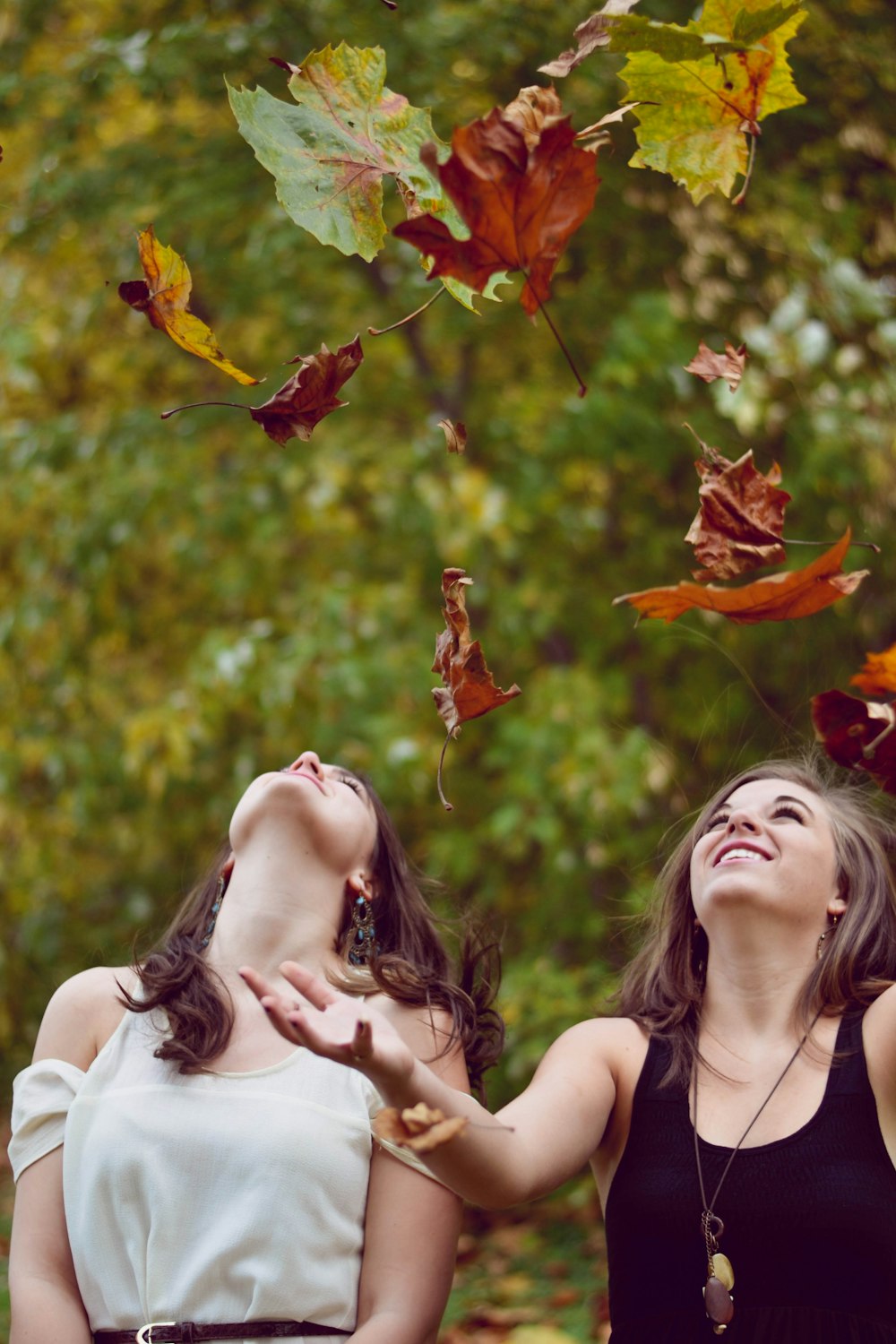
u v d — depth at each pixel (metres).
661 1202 1.93
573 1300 4.18
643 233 4.86
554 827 4.52
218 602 5.32
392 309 5.18
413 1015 2.13
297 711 4.77
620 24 1.41
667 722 5.11
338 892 2.19
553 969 4.71
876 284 5.06
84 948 5.45
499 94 4.82
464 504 4.76
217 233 5.06
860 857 2.18
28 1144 2.04
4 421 5.46
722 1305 1.82
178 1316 1.87
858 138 4.86
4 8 5.21
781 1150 1.91
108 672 5.43
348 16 4.71
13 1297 1.95
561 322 4.96
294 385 1.44
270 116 1.47
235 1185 1.90
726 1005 2.09
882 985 2.06
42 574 5.15
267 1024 2.04
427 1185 1.96
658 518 5.10
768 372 4.78
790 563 4.72
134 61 4.90
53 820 5.19
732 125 1.48
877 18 4.85
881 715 1.35
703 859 2.14
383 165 1.49
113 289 5.12
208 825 5.24
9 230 5.09
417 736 4.72
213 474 5.21
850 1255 1.85
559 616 4.96
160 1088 1.98
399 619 4.86
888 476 4.84
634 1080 2.06
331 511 5.06
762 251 4.88
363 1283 1.93
